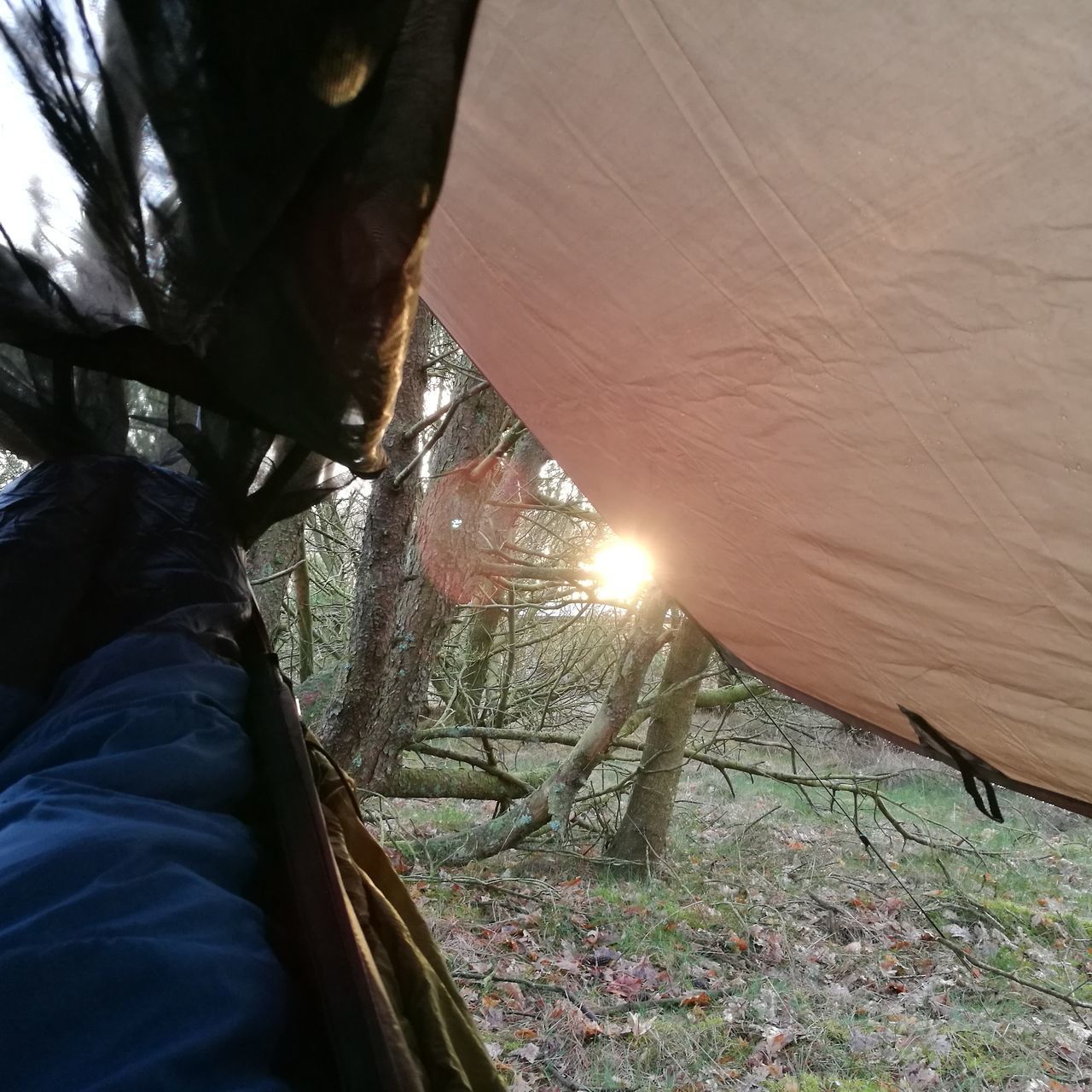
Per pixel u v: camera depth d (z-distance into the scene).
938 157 1.02
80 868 0.67
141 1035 0.58
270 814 0.91
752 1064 4.19
